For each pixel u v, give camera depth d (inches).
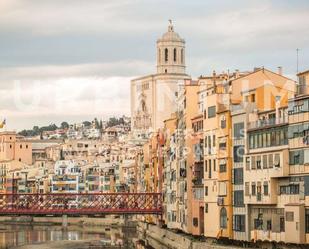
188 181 6520.7
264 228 5044.3
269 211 5007.4
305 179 4628.4
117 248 7303.2
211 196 5782.5
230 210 5477.4
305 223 4623.5
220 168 5615.2
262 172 5022.1
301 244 4618.6
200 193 6161.4
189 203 6510.8
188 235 6481.3
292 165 4753.9
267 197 4943.4
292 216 4680.1
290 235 4697.3
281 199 4857.3
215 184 5718.5
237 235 5383.9
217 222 5669.3
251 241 5172.2
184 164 6747.1
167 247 6998.0
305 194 4628.4
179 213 7003.0
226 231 5521.7
